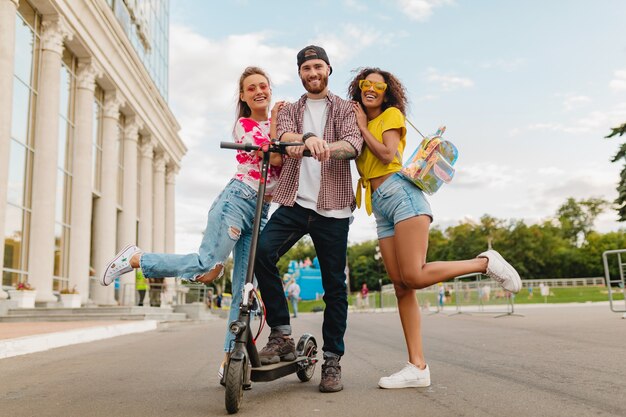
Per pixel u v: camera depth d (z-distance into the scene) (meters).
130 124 26.02
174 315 20.30
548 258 87.31
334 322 3.66
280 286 3.71
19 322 13.92
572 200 103.12
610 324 9.03
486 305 17.44
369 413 2.84
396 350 6.31
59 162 18.88
